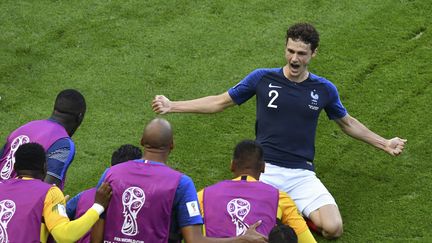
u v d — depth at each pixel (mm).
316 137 32062
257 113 28172
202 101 28469
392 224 27516
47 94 34656
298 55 27141
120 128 32812
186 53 37031
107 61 36594
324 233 26875
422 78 34938
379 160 30797
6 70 36031
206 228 22000
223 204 22109
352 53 36531
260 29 38312
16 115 33438
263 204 22125
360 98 34062
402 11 38969
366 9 39250
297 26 27219
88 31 38375
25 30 38531
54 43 37750
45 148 23922
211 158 31047
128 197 20734
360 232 27266
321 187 27578
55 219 20938
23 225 20969
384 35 37531
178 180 21016
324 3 39781
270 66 36094
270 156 27703
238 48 37219
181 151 31375
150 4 40125
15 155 22031
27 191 21312
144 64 36344
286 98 27594
